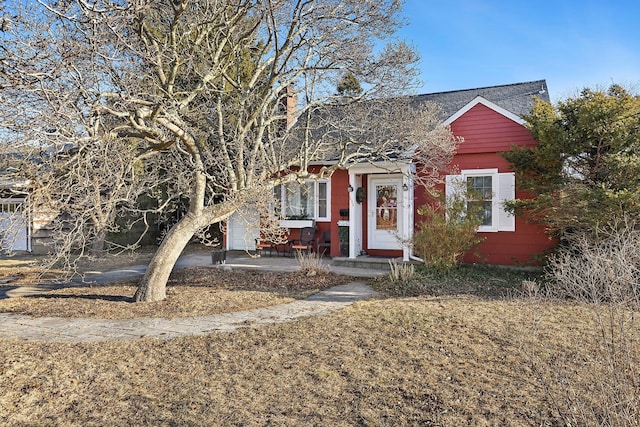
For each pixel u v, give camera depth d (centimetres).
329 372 494
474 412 398
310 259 1238
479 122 1287
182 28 952
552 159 1042
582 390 430
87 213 736
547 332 623
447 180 1330
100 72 708
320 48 1035
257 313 777
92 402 433
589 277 490
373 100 1134
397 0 1009
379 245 1466
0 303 887
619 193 877
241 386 464
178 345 602
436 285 997
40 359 553
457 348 566
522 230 1238
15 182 759
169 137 863
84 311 805
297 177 1059
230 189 927
